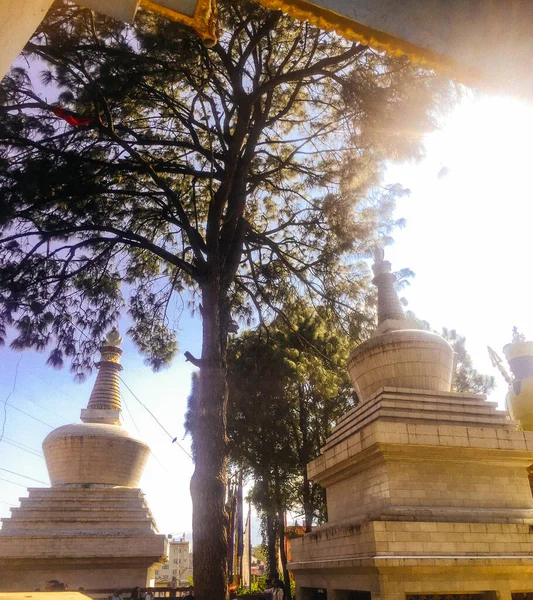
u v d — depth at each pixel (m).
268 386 21.78
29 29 3.33
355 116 13.07
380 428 11.74
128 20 4.09
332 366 19.66
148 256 17.11
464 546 10.73
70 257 12.86
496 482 12.41
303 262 16.98
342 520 12.95
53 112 11.48
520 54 3.53
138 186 14.73
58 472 23.64
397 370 14.30
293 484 24.38
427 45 3.61
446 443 11.89
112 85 11.11
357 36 3.63
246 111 12.42
